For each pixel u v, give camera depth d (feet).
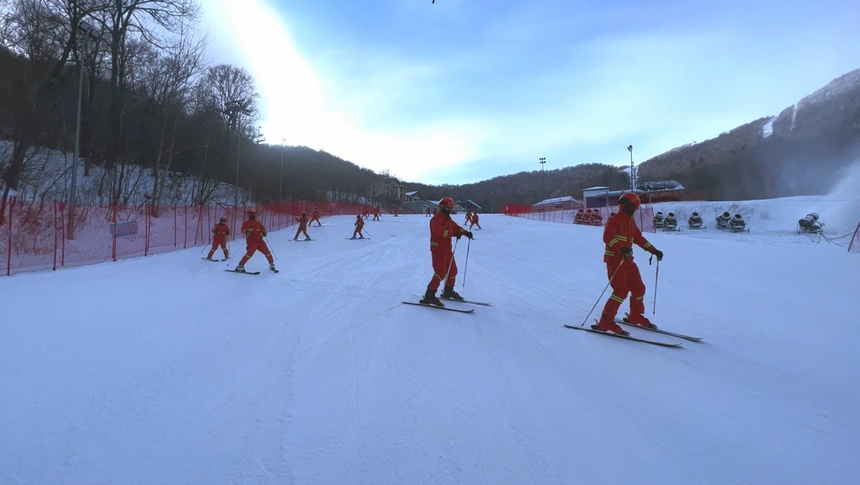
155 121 126.93
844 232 89.10
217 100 174.40
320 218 150.10
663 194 189.67
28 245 49.24
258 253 57.47
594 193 194.90
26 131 74.64
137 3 98.48
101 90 123.24
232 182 169.27
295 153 344.69
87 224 62.34
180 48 113.29
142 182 126.00
